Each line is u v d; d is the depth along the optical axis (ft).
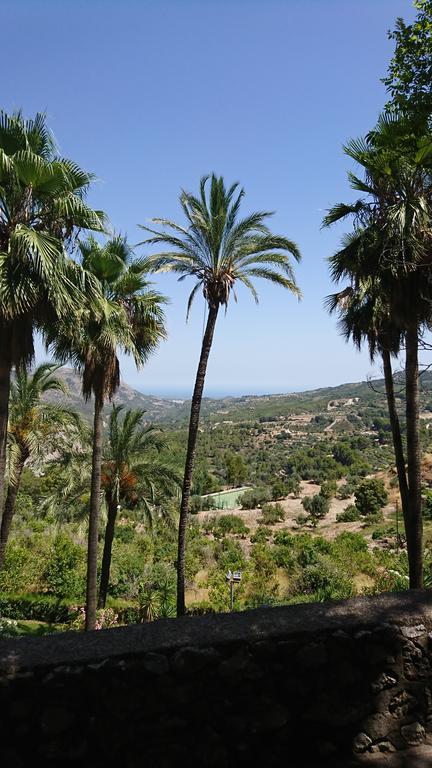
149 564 69.87
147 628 8.92
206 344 35.96
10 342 24.94
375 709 9.02
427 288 26.37
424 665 9.37
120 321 36.17
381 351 36.17
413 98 15.65
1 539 42.09
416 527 29.76
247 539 130.21
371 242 26.73
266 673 8.60
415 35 15.14
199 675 8.32
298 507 190.19
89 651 8.07
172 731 8.17
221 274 35.68
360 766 8.62
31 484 108.78
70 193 24.56
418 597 10.40
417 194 24.52
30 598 51.49
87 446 49.57
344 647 8.98
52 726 7.70
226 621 9.20
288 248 35.88
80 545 74.74
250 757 8.45
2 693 7.55
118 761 7.92
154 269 36.32
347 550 76.23
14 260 23.04
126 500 51.96
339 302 37.06
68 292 25.07
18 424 43.68
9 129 23.67
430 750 9.00
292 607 9.87
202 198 35.24
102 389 36.32
